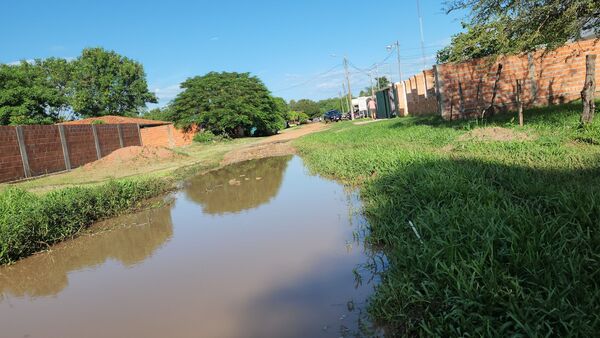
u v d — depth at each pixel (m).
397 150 11.23
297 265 5.05
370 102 53.75
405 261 4.20
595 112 11.66
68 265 6.15
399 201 6.32
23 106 32.22
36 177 18.22
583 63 16.92
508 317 2.97
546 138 9.60
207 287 4.71
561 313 2.83
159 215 8.83
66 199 8.16
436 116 21.55
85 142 22.58
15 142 17.48
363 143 16.34
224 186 12.02
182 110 37.69
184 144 37.91
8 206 7.80
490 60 14.26
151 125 39.22
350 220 6.69
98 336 3.89
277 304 4.11
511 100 17.59
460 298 3.23
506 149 9.45
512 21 11.78
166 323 3.98
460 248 3.88
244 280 4.79
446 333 3.08
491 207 4.70
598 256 3.37
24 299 5.02
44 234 7.09
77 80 49.06
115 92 50.91
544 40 12.11
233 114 36.97
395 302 3.66
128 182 10.56
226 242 6.38
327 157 13.46
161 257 6.03
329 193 9.12
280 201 8.99
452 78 17.94
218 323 3.87
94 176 16.86
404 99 34.53
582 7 10.56
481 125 14.05
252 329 3.70
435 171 7.23
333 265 4.91
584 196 4.69
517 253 3.56
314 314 3.84
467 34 12.71
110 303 4.59
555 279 3.23
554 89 17.28
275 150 21.95
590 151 7.87
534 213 4.61
